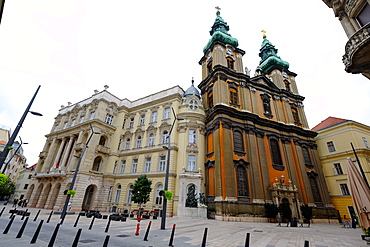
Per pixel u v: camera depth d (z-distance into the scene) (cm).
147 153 3153
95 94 3944
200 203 2420
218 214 2295
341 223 2866
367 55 1238
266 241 1088
